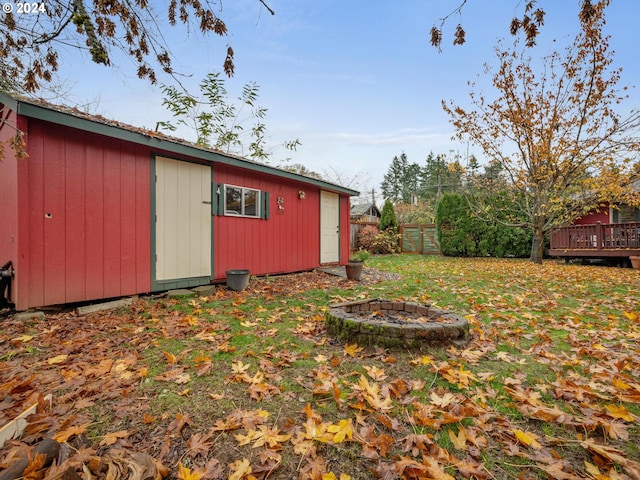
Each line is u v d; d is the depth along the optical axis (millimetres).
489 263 9992
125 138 4184
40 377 2137
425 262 10312
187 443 1501
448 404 1816
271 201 6914
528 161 9984
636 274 7113
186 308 4105
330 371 2258
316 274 7367
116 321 3506
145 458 1303
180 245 5164
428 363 2332
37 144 3621
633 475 1288
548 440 1523
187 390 1969
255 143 11305
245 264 6332
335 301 4512
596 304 4234
